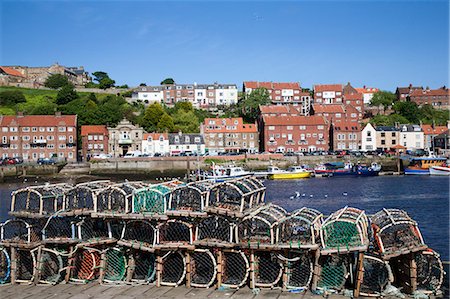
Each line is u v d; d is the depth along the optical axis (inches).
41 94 5807.1
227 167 3137.3
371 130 4195.4
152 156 3671.3
